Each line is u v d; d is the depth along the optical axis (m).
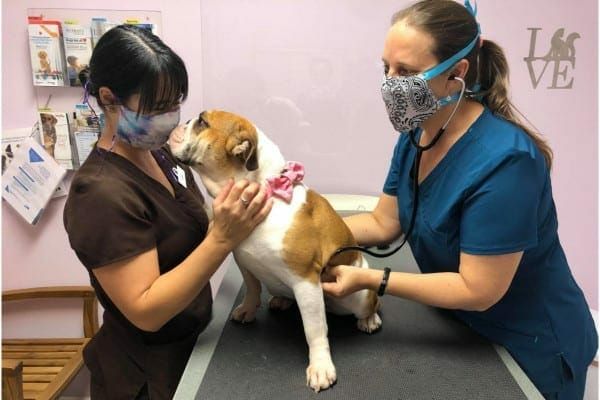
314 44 1.73
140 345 1.00
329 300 1.01
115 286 0.82
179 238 0.94
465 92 0.94
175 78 0.81
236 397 0.82
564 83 1.76
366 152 1.83
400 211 1.12
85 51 1.69
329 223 0.97
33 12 1.67
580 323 1.07
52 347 1.80
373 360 0.93
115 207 0.81
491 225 0.85
